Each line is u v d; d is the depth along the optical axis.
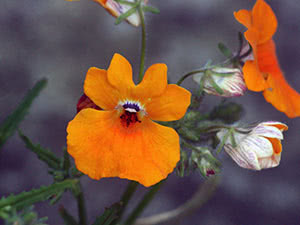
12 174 0.16
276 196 0.17
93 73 0.09
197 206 0.15
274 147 0.10
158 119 0.09
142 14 0.10
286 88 0.10
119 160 0.08
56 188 0.10
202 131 0.10
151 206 0.17
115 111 0.09
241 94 0.10
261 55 0.10
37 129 0.17
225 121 0.11
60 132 0.17
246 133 0.10
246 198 0.17
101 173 0.08
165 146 0.09
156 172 0.08
